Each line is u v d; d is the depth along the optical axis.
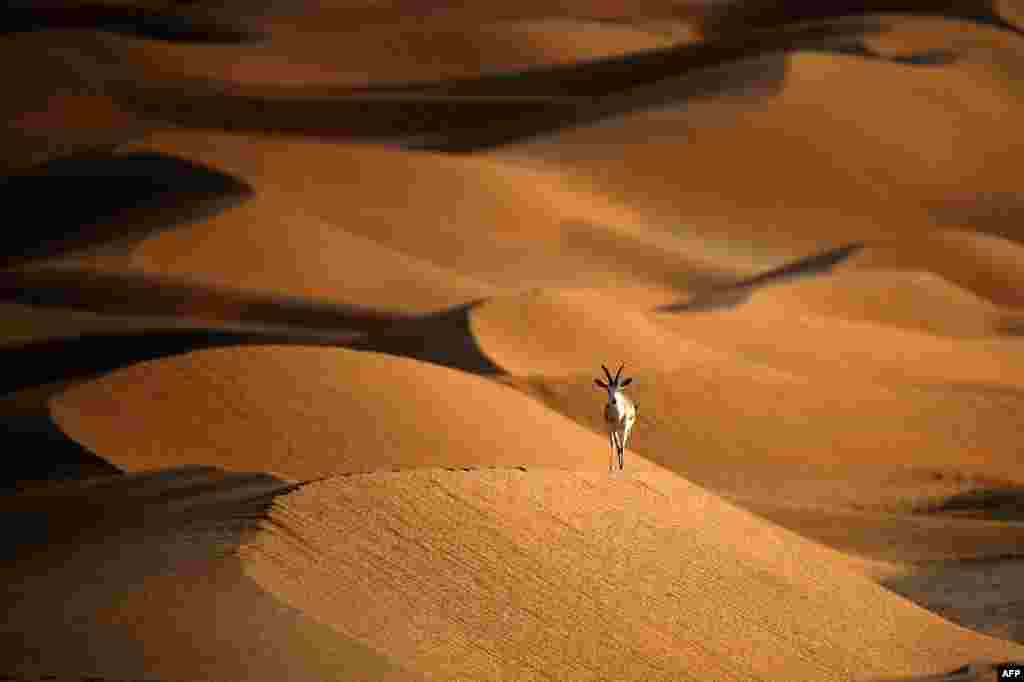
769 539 43.97
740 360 108.38
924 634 41.91
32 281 132.00
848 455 97.25
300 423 61.81
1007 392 117.25
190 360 64.88
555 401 97.31
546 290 114.25
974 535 70.94
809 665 36.91
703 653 35.12
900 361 126.25
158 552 32.41
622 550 38.22
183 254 140.12
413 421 64.12
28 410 59.84
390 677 28.31
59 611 28.77
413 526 35.44
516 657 31.70
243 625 28.61
